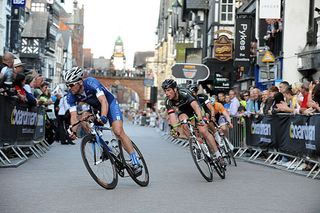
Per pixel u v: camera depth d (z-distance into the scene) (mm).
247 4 44219
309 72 32406
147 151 24375
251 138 20609
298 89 20359
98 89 11836
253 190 12344
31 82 22031
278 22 34844
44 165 16766
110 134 37781
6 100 16078
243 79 44906
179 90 14062
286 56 33344
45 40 94938
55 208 9648
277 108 18281
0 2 62406
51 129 25625
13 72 16875
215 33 49781
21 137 18047
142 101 159125
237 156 22016
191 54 58438
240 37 41312
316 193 11992
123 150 12688
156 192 11680
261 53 36844
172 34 101375
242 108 22922
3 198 10617
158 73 129250
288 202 10758
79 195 11070
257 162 19109
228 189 12406
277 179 14492
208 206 10156
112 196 11008
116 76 159000
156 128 63594
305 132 15656
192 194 11539
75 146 25891
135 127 70875
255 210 9828
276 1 31203
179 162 18922
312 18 32719
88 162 11500
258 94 22094
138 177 12547
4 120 16078
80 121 11984
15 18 69000
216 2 55656
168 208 9859
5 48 65812
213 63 48031
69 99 12094
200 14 65438
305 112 15484
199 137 14227
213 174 15320
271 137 18531
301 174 15453
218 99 25562
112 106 12328
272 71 35562
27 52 89500
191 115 14328
